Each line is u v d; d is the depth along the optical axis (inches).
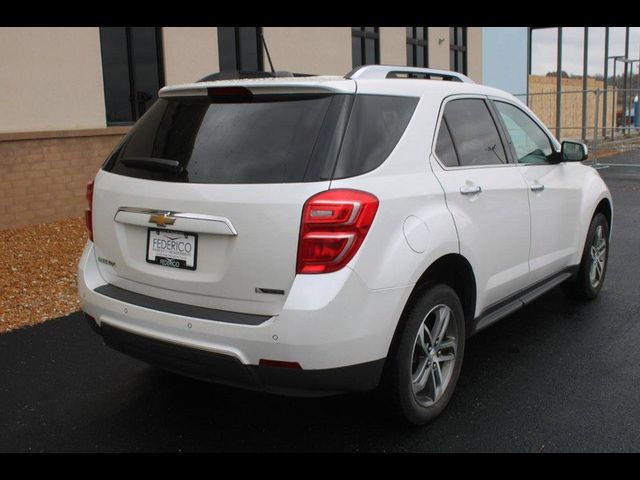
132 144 140.1
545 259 182.2
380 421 138.3
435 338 138.1
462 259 141.5
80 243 306.7
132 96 388.8
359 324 115.9
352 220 114.4
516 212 163.0
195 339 120.0
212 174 121.7
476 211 146.8
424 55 634.2
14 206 324.2
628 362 171.6
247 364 116.0
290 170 116.7
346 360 115.6
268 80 128.4
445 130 147.0
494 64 741.9
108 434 138.4
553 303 221.3
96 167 359.9
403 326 128.0
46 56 336.2
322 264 113.0
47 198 338.0
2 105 320.5
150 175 129.8
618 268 266.8
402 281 121.5
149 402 153.2
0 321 207.9
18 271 261.7
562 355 176.7
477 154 156.5
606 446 130.3
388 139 129.4
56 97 342.3
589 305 218.8
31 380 165.2
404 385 129.1
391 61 582.2
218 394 156.7
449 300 138.9
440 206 135.6
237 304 119.2
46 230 325.4
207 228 119.0
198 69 413.4
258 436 136.9
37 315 214.2
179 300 126.3
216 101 131.6
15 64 323.9
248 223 115.6
